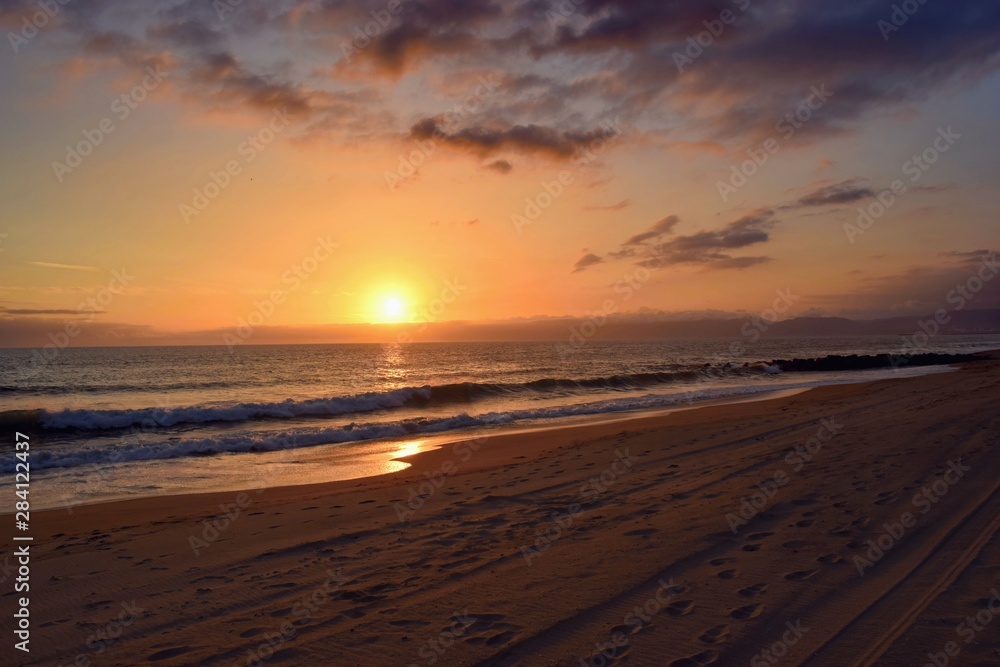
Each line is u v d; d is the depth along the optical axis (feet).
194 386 118.21
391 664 11.83
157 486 35.55
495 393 90.68
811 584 14.70
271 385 122.01
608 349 344.90
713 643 12.03
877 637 11.87
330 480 36.65
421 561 18.44
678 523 20.63
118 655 12.74
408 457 43.27
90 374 151.84
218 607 15.34
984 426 35.37
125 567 19.03
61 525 26.08
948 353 200.34
